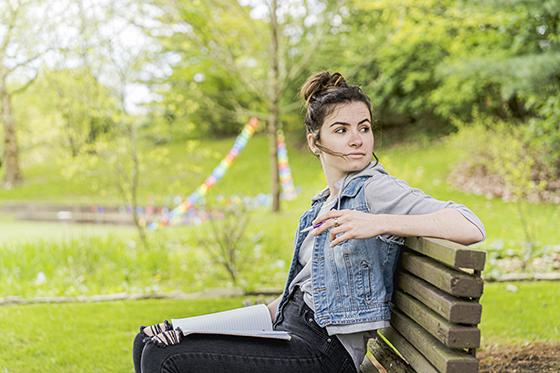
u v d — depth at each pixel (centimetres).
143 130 967
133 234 898
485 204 967
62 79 867
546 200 941
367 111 213
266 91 1186
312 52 1139
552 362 339
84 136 872
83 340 404
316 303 201
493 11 992
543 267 586
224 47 1085
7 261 627
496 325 409
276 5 1050
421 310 187
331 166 214
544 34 1019
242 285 566
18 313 472
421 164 1352
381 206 195
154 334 211
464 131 1205
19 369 353
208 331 196
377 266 200
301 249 223
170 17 936
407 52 1574
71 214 1223
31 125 1581
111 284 589
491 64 1041
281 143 1366
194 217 1009
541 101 1012
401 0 973
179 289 564
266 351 196
